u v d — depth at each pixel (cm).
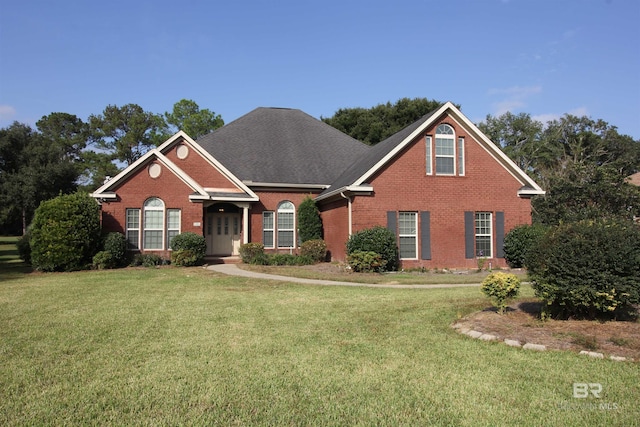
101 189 2084
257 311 1036
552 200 2714
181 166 2341
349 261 1862
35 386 569
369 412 490
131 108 6219
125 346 747
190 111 5334
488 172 2123
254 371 619
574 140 5309
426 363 650
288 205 2509
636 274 788
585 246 813
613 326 802
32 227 1973
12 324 912
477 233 2106
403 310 1025
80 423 467
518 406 505
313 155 2727
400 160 2034
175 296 1264
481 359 664
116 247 2005
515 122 5428
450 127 2098
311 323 906
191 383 575
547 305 891
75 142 6278
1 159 4819
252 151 2648
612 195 2541
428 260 2030
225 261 2322
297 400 522
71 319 958
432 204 2055
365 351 709
